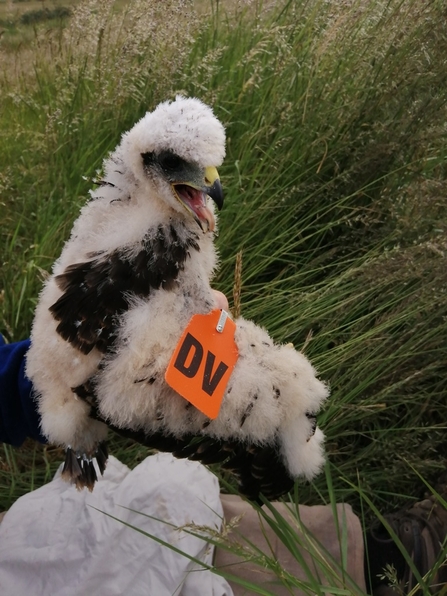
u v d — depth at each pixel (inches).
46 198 48.1
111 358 20.6
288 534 27.9
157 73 47.7
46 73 56.3
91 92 52.6
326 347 41.1
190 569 30.3
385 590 33.7
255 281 45.2
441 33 45.8
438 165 49.2
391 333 41.4
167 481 32.8
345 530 28.6
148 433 21.5
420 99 46.8
